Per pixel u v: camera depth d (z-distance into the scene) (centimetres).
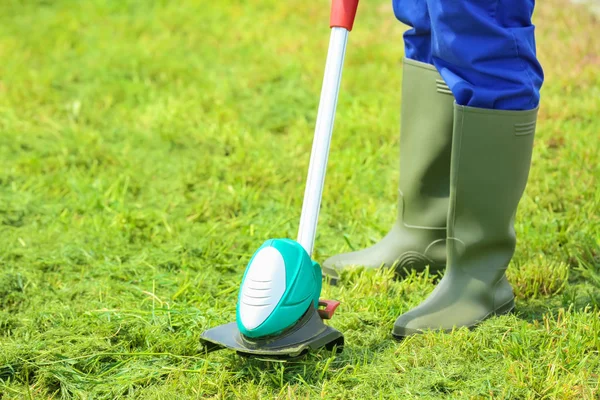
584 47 546
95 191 389
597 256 308
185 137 454
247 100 511
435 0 229
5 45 594
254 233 348
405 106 286
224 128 457
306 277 221
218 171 410
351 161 415
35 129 464
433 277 296
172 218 365
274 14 669
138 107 503
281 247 221
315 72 544
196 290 288
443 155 282
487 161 239
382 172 412
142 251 329
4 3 702
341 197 377
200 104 496
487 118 234
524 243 315
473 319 252
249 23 650
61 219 360
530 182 375
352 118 467
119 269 312
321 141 235
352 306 271
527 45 232
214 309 271
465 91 234
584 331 242
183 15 666
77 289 293
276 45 595
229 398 220
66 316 270
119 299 284
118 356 242
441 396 217
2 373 234
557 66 518
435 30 234
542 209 354
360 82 523
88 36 627
